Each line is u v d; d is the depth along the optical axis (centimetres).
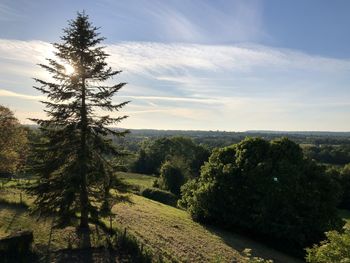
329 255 1600
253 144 4119
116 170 2659
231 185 4022
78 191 2411
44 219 2811
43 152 2466
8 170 4506
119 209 3966
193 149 8944
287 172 3703
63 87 2464
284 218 3600
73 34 2486
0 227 2614
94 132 2567
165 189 6644
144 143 11250
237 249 3284
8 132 4425
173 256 2631
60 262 2172
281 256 3438
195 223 4141
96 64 2492
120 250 2445
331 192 3772
